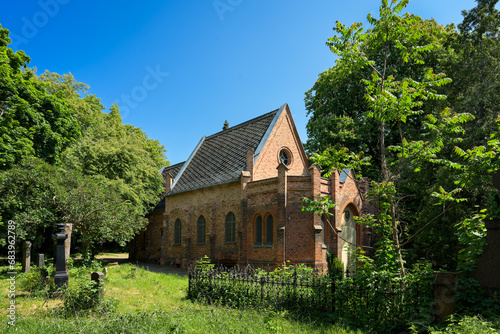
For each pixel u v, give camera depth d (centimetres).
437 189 1694
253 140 3009
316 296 1068
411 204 2158
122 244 2528
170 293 1471
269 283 1156
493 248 908
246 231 2462
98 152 2969
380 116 1087
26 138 2089
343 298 1024
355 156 1224
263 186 2386
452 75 2098
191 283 1391
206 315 965
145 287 1595
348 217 2558
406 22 1163
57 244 1293
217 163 3175
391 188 1138
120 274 2072
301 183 2258
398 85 1159
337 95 3306
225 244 2672
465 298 891
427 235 1711
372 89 1162
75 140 2808
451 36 2189
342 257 2414
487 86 1808
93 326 809
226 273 1304
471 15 2062
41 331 795
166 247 3388
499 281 881
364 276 1012
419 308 905
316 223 2188
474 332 691
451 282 916
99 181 2602
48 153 2428
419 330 843
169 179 3516
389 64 2894
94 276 1098
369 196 1203
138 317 864
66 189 2183
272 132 2833
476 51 2031
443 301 907
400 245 1151
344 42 1198
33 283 1431
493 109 1888
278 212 2230
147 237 3803
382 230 1125
